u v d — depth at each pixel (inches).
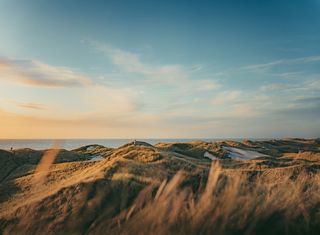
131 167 845.2
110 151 1923.0
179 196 607.5
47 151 1690.5
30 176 1002.7
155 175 784.3
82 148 2576.3
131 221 522.9
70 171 1030.4
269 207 539.8
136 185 681.6
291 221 502.0
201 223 495.5
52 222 556.4
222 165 1177.4
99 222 538.0
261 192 623.8
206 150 1946.4
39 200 656.4
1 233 540.1
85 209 589.9
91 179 731.4
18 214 605.3
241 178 753.6
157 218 516.4
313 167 898.7
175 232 476.4
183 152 1843.0
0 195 814.5
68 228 533.3
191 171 838.5
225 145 2242.9
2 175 1204.5
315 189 661.3
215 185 666.2
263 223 497.4
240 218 507.5
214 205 550.3
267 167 1120.2
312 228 485.7
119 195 639.1
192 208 543.2
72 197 645.3
